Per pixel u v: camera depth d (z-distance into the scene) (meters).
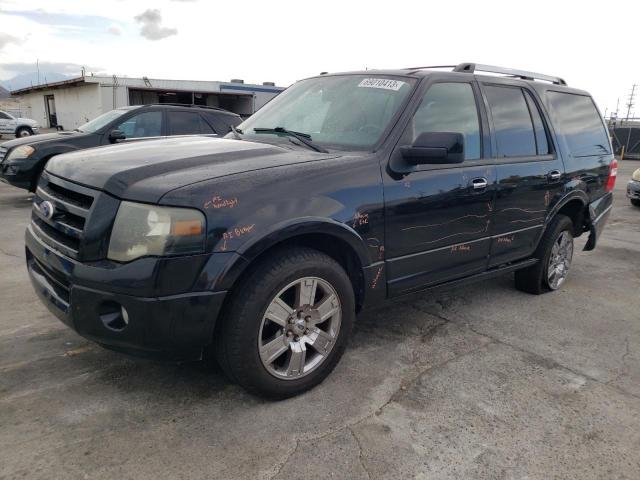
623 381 3.29
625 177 17.92
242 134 3.77
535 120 4.45
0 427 2.51
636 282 5.52
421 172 3.32
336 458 2.41
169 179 2.52
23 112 48.66
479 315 4.32
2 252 5.56
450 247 3.59
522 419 2.80
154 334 2.40
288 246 2.79
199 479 2.23
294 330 2.81
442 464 2.41
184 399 2.82
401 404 2.89
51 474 2.21
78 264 2.49
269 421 2.66
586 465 2.46
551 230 4.66
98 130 8.37
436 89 3.56
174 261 2.36
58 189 2.89
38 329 3.61
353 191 2.94
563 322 4.25
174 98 34.31
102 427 2.55
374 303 3.25
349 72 3.94
